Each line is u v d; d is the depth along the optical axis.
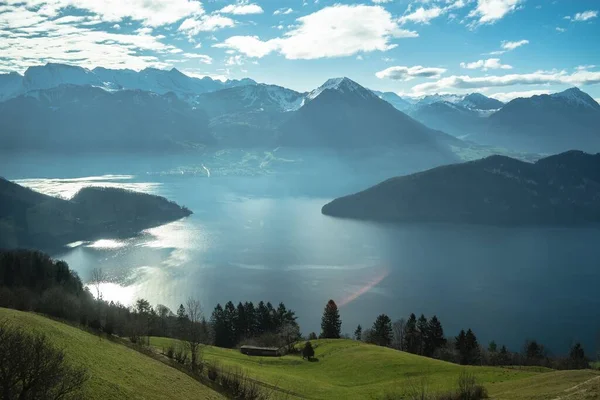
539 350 142.50
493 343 150.00
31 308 84.62
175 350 80.19
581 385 51.84
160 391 52.16
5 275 125.31
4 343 35.78
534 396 53.34
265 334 132.00
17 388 34.78
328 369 92.19
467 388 60.06
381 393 71.94
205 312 186.50
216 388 62.31
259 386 69.31
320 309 195.12
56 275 137.12
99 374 49.38
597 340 172.75
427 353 130.75
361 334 162.75
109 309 99.56
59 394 36.31
